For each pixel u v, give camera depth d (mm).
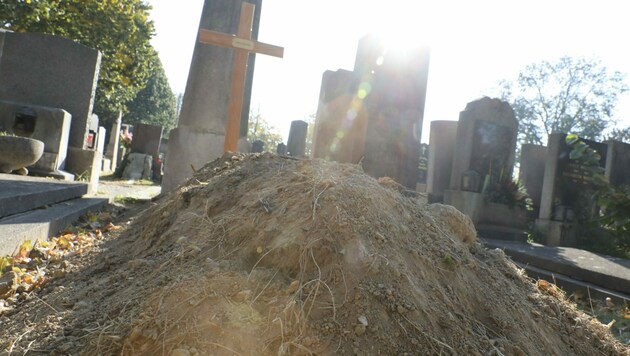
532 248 8156
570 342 2514
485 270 2654
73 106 9562
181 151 8953
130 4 16797
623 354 2635
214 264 2018
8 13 12367
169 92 49094
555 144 11750
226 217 2502
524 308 2498
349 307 1772
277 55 6992
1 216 4004
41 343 1780
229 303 1740
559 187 11711
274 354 1569
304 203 2297
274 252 2051
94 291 2246
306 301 1769
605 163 12477
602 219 8117
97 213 5945
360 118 10781
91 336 1734
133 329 1659
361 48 11195
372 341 1680
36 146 6910
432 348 1741
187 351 1542
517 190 11250
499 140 11688
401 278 1972
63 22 15508
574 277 6215
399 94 11016
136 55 18344
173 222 2990
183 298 1771
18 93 9289
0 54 9188
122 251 3053
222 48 9102
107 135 30078
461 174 11438
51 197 5340
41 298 2406
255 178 2984
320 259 1966
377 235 2121
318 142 11055
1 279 2773
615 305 5125
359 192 2412
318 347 1604
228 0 9391
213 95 9078
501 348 1974
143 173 18203
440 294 2082
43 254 3486
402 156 10969
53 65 9438
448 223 2889
